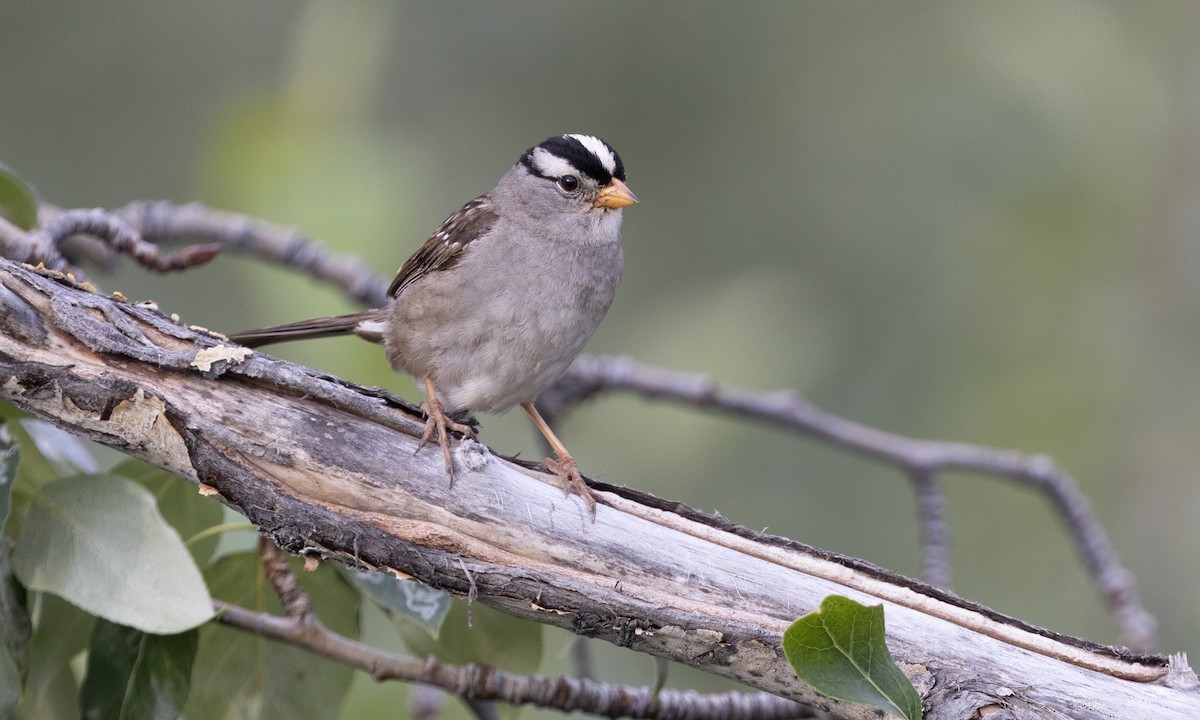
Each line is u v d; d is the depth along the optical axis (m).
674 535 5.53
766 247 12.06
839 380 11.42
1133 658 5.34
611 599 5.25
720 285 11.23
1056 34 11.95
